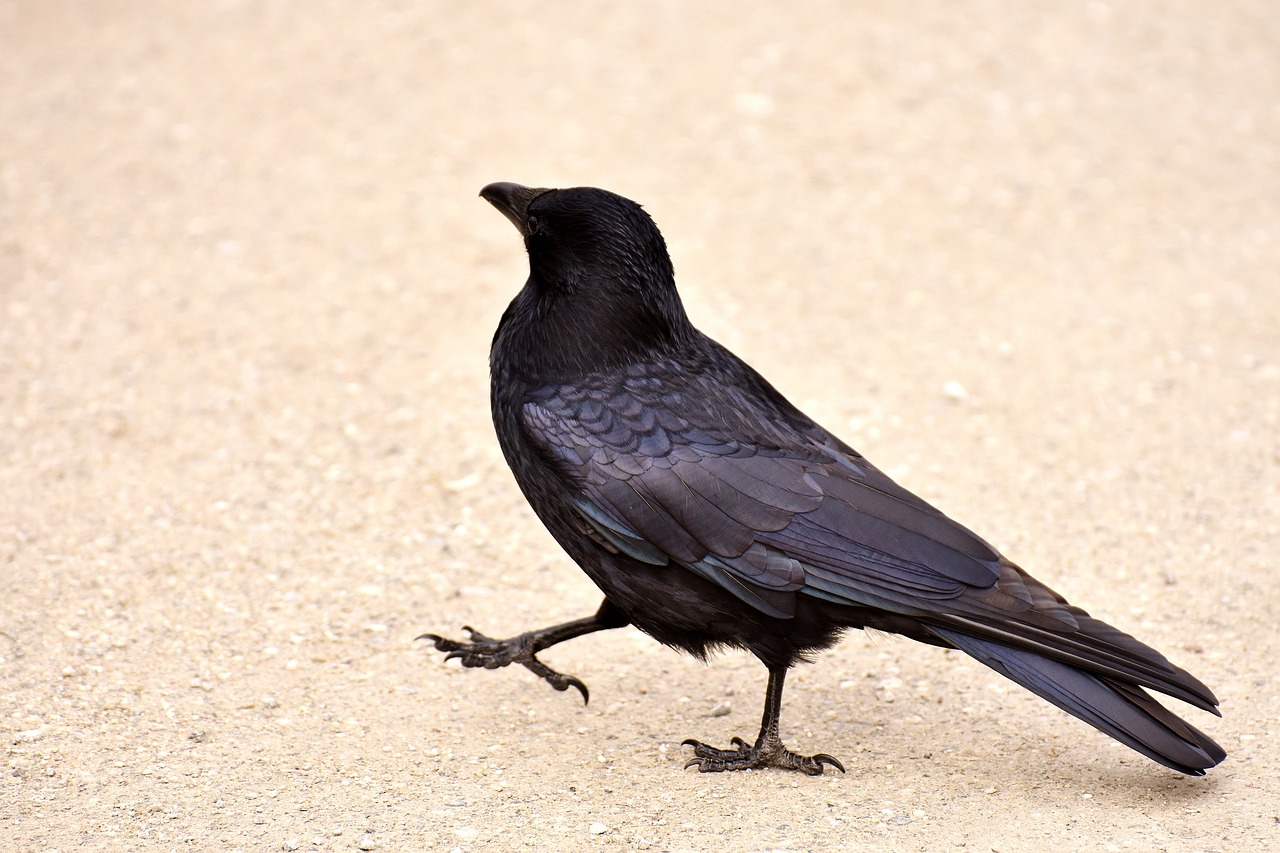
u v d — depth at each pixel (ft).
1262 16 74.84
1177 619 31.45
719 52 69.56
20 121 61.21
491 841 23.52
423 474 38.14
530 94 64.80
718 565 24.95
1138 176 58.34
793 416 27.27
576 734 27.86
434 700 28.96
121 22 72.49
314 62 68.03
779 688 26.35
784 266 50.85
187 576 33.06
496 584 33.42
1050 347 45.65
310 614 31.86
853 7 75.15
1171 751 23.29
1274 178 58.13
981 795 25.12
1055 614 24.25
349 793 25.16
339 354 44.55
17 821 23.85
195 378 42.91
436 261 50.67
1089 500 36.94
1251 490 37.22
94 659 29.50
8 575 32.53
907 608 24.47
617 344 26.22
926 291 49.34
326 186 56.34
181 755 26.27
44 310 46.68
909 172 58.54
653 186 56.59
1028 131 62.28
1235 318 47.34
